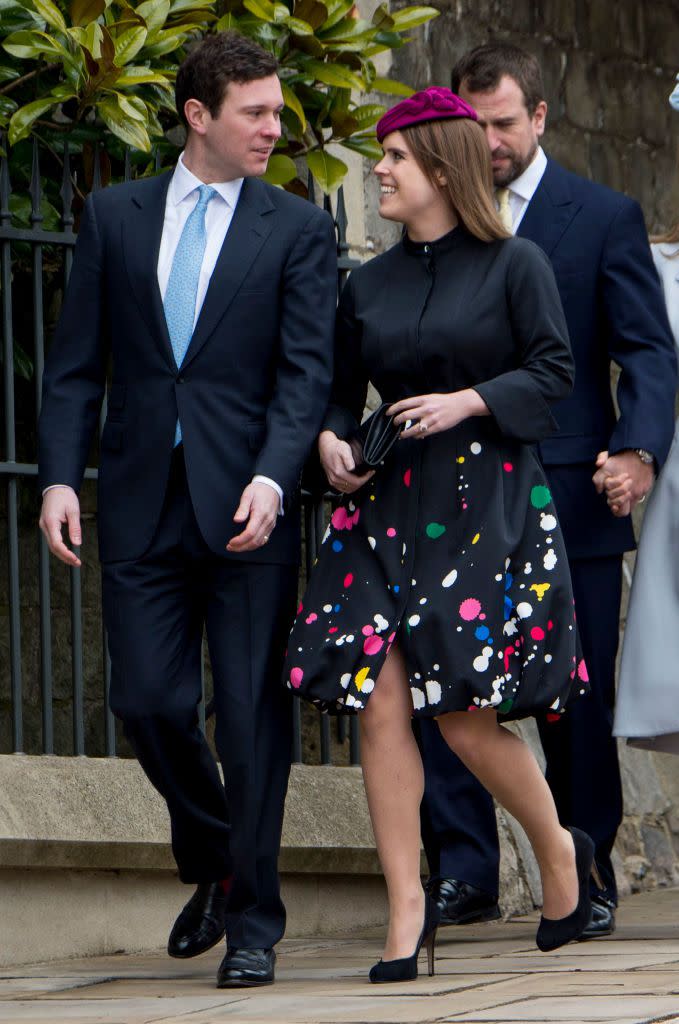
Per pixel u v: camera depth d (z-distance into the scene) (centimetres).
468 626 1319
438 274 1395
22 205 1917
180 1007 1275
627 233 1689
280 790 1398
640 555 1670
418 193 1387
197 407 1403
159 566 1417
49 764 1698
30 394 2189
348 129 2014
